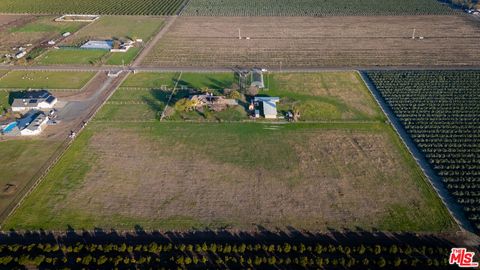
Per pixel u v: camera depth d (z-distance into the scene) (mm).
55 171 89375
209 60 145500
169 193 82938
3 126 104688
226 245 69188
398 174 87438
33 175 88188
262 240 72188
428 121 104688
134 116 110312
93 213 78062
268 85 126188
